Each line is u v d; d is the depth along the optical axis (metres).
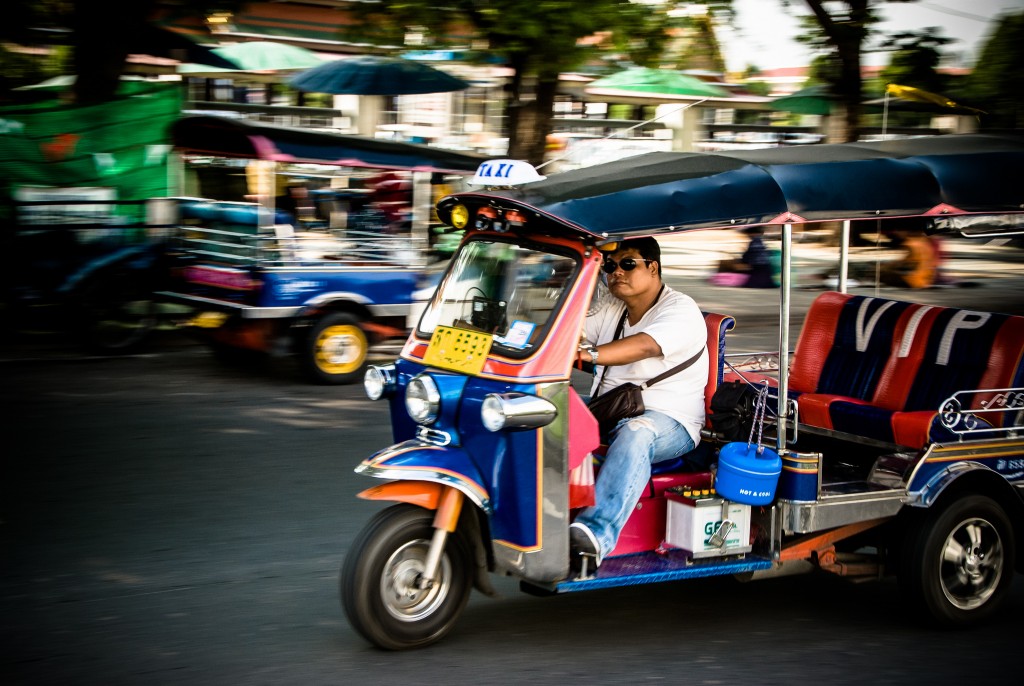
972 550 4.63
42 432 7.43
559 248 4.22
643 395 4.54
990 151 4.84
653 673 4.04
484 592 4.32
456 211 4.51
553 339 4.07
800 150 4.75
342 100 17.80
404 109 18.00
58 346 10.48
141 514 5.82
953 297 11.39
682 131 18.86
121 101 10.95
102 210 10.24
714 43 12.23
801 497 4.33
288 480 6.54
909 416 4.95
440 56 14.82
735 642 4.39
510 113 12.38
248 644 4.22
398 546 4.08
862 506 4.42
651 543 4.46
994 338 5.11
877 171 4.49
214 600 4.68
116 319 10.06
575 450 4.12
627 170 4.48
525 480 4.01
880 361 5.59
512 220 4.21
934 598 4.54
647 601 4.87
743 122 19.39
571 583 4.11
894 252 11.50
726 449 4.37
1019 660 4.28
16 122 10.47
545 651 4.24
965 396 5.12
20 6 11.38
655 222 4.07
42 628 4.33
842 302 5.90
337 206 9.50
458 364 4.25
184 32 13.81
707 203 4.16
